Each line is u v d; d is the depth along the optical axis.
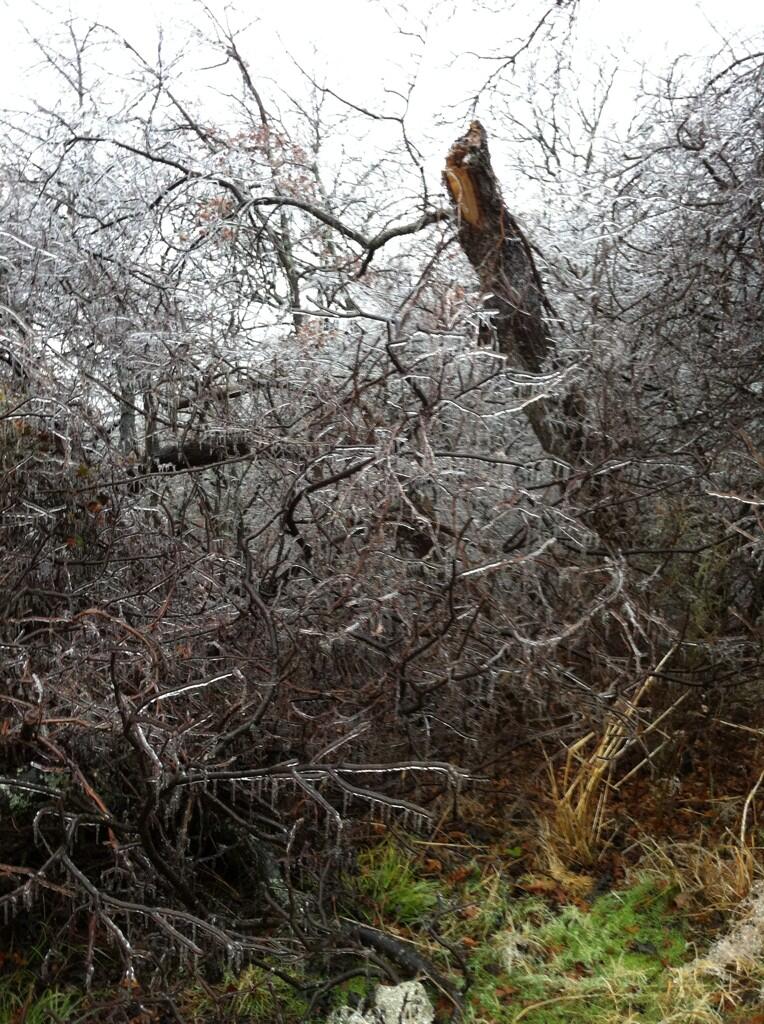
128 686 3.64
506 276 5.05
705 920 3.60
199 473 4.74
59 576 4.22
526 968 3.39
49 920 3.53
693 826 4.14
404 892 3.79
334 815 3.21
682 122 5.34
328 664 4.18
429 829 4.20
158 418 4.90
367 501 4.26
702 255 5.14
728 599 4.91
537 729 4.59
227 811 3.52
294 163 6.27
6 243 5.18
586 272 5.57
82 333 5.00
